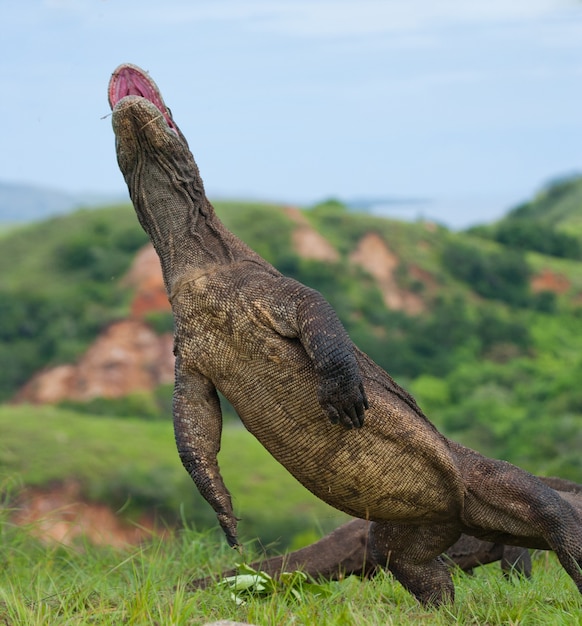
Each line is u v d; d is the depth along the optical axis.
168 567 24.30
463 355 199.88
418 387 179.75
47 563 24.39
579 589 18.53
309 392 17.61
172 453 133.00
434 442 18.14
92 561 25.28
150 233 18.95
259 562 23.05
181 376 18.31
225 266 18.25
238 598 18.52
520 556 23.02
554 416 147.50
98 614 17.25
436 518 19.03
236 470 122.38
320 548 23.00
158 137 18.42
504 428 145.88
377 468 18.09
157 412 189.25
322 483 18.34
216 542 26.39
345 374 17.09
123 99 18.39
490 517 18.94
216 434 18.45
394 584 21.00
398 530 20.06
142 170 18.75
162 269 18.89
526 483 18.64
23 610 16.83
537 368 189.38
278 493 115.44
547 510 18.48
